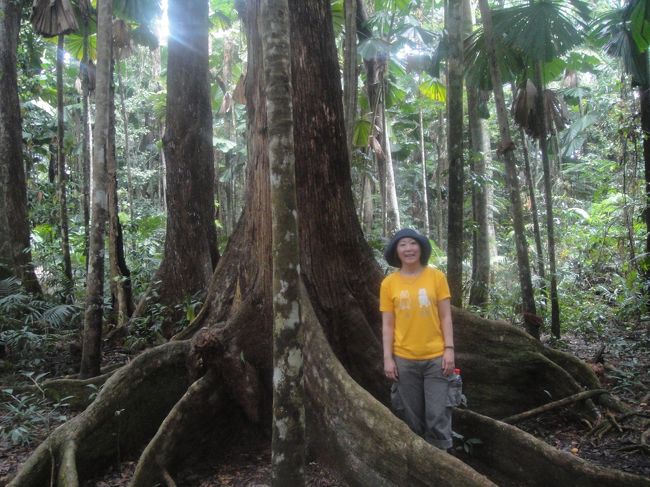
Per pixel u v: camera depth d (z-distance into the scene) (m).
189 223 8.19
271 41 2.98
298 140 4.77
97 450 4.10
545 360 5.08
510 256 13.07
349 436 3.81
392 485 3.53
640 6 7.90
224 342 4.55
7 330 6.91
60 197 9.13
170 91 8.33
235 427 4.61
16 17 8.94
